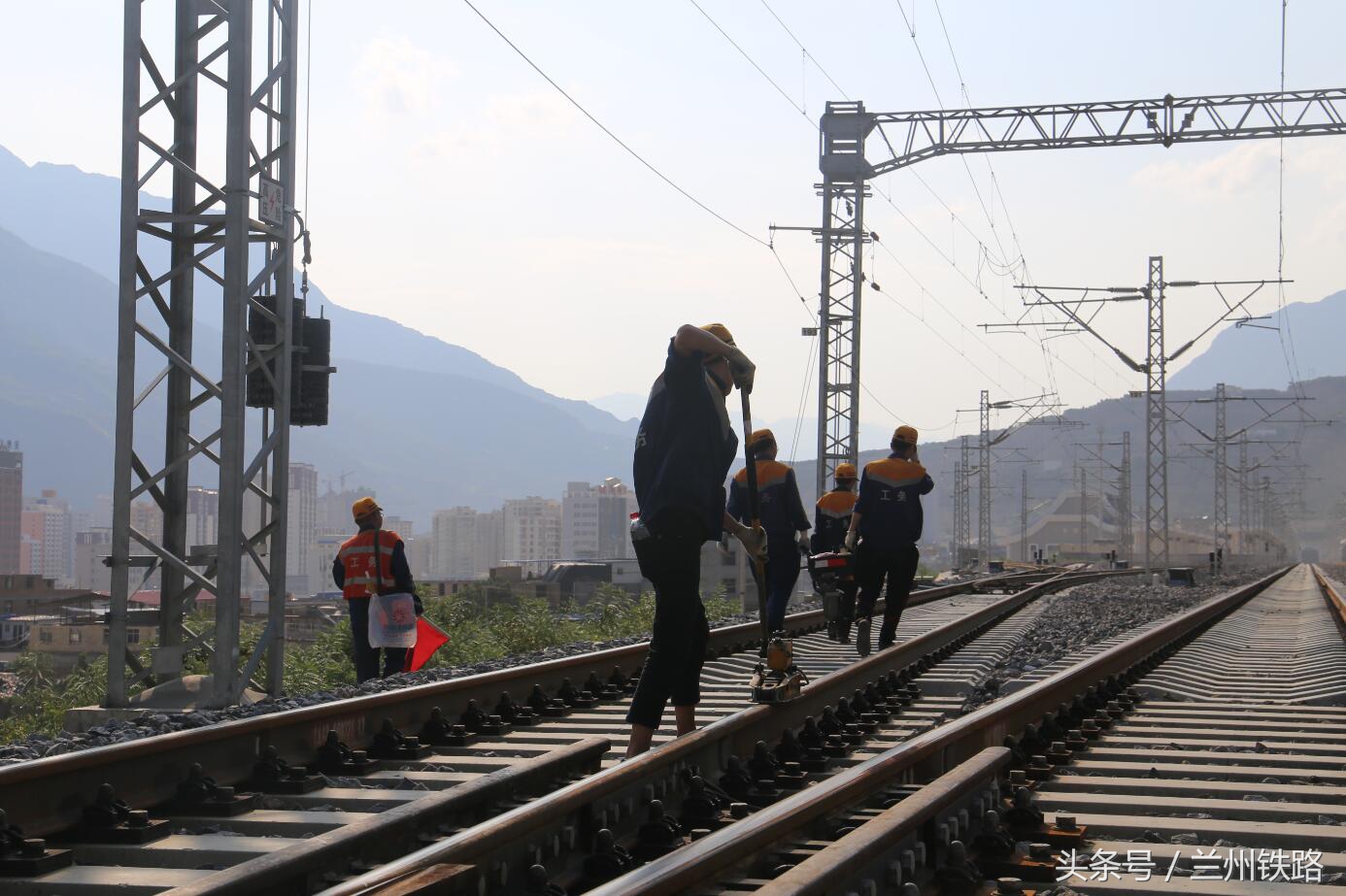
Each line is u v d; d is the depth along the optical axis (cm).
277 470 1066
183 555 1044
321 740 603
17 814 433
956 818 404
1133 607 2222
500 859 357
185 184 1075
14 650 7031
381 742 629
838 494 1277
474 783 443
